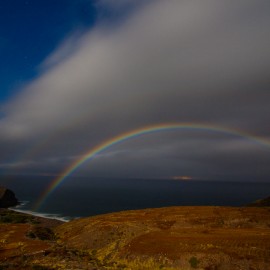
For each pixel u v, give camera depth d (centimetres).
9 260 3956
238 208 7238
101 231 5959
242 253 3488
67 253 4300
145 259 3781
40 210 16900
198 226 5669
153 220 6438
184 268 3394
